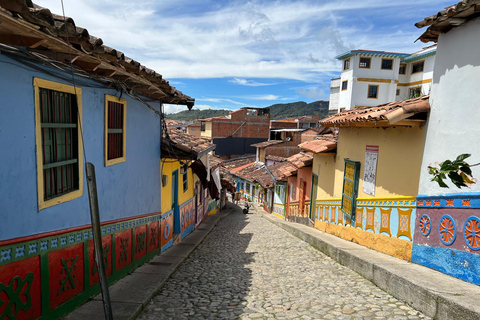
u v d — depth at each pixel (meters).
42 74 3.57
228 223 17.47
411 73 35.12
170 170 9.19
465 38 4.64
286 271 7.07
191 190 12.57
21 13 2.48
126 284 5.64
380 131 7.20
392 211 6.60
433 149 5.31
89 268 4.74
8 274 3.14
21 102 3.26
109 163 5.32
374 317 4.29
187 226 11.83
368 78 33.69
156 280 5.97
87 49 3.55
